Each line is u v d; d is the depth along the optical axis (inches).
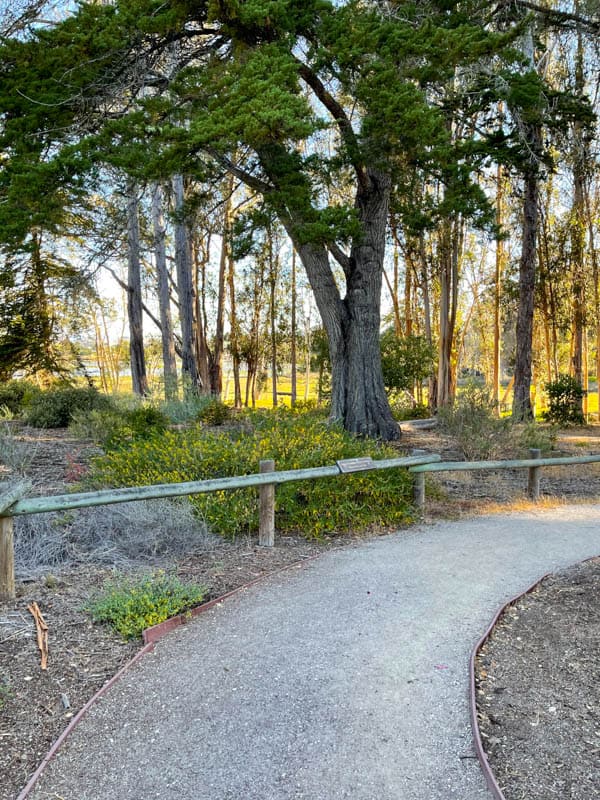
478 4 456.4
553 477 416.5
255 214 456.4
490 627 161.2
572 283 901.8
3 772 106.4
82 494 187.2
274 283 1205.7
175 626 164.6
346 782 102.6
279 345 1338.6
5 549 174.4
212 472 272.5
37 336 826.2
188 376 737.0
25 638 153.1
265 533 239.6
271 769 106.0
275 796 99.5
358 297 493.0
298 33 404.5
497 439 458.6
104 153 356.5
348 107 581.3
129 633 157.0
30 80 384.5
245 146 419.5
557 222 928.3
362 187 484.4
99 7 395.9
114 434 416.8
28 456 380.5
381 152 388.8
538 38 592.4
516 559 224.8
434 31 370.9
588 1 533.3
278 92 310.7
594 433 677.9
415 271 1010.7
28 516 226.4
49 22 447.5
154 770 106.3
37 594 180.1
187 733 116.3
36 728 118.6
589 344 1326.3
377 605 178.4
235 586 195.3
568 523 286.4
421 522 285.9
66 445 441.7
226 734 115.8
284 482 239.8
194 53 471.8
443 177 443.5
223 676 137.3
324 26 380.8
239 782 102.8
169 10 385.7
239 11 362.3
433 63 365.1
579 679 136.1
